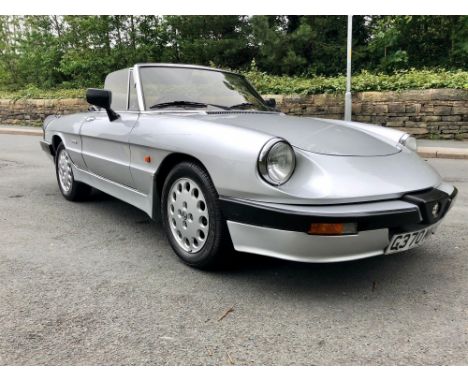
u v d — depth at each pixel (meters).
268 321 2.23
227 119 2.95
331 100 11.49
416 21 15.23
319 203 2.27
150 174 3.07
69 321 2.21
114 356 1.93
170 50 18.62
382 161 2.66
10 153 8.88
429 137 10.66
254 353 1.96
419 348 2.01
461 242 3.48
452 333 2.14
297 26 18.41
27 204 4.56
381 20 16.86
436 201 2.50
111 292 2.54
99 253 3.16
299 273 2.84
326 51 17.55
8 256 3.08
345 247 2.28
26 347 1.98
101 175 3.89
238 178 2.40
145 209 3.26
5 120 17.41
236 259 2.77
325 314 2.31
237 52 18.06
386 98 10.92
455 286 2.67
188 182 2.79
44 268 2.88
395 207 2.35
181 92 3.55
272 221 2.29
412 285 2.68
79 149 4.17
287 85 12.46
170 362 1.89
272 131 2.72
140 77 3.55
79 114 4.42
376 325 2.21
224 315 2.29
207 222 2.68
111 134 3.48
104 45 18.42
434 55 16.06
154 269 2.88
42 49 20.20
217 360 1.91
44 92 17.34
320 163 2.42
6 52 21.86
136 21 18.28
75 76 19.05
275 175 2.30
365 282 2.72
